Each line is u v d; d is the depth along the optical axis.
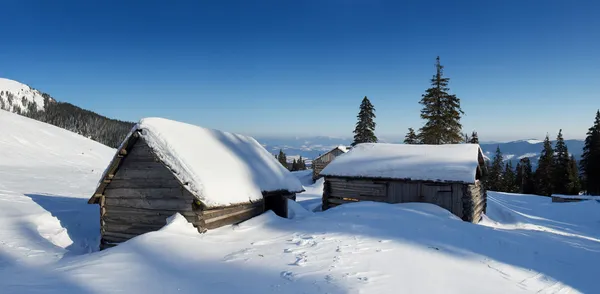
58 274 6.48
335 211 13.73
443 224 11.54
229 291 5.82
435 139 37.34
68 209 15.17
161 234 8.70
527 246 9.95
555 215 26.52
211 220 10.23
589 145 47.72
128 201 10.98
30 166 33.16
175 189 10.30
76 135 61.62
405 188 17.47
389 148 20.59
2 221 12.16
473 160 17.45
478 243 9.83
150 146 10.27
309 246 8.85
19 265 7.96
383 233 10.28
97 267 6.77
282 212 14.16
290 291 5.91
